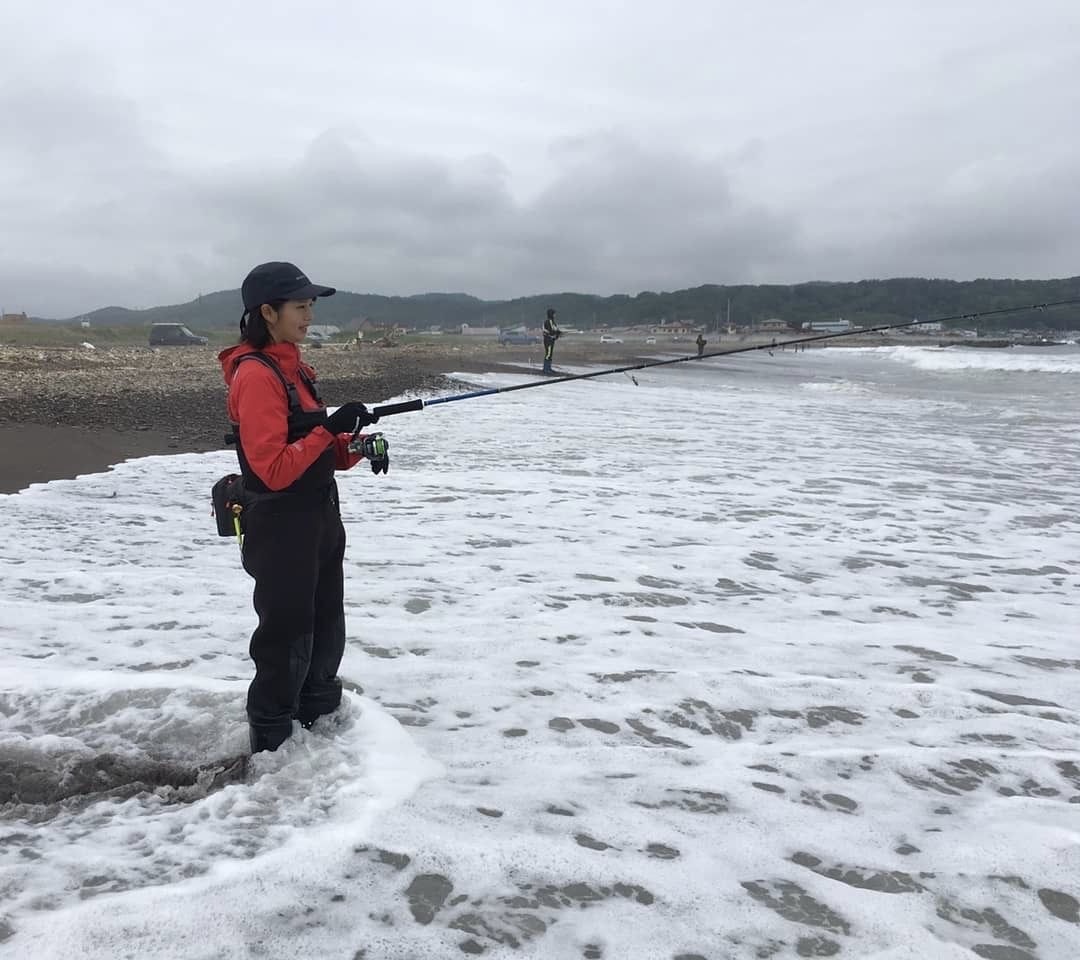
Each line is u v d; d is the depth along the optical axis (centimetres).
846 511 807
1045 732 343
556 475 965
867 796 286
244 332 289
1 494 767
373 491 849
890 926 215
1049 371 4038
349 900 215
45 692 329
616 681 382
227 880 220
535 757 304
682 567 591
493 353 4553
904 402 2147
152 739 303
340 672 380
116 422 1247
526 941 204
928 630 473
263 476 272
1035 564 628
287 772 276
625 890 226
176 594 486
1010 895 231
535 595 509
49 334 4862
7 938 194
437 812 259
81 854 234
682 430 1441
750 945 206
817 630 466
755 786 289
